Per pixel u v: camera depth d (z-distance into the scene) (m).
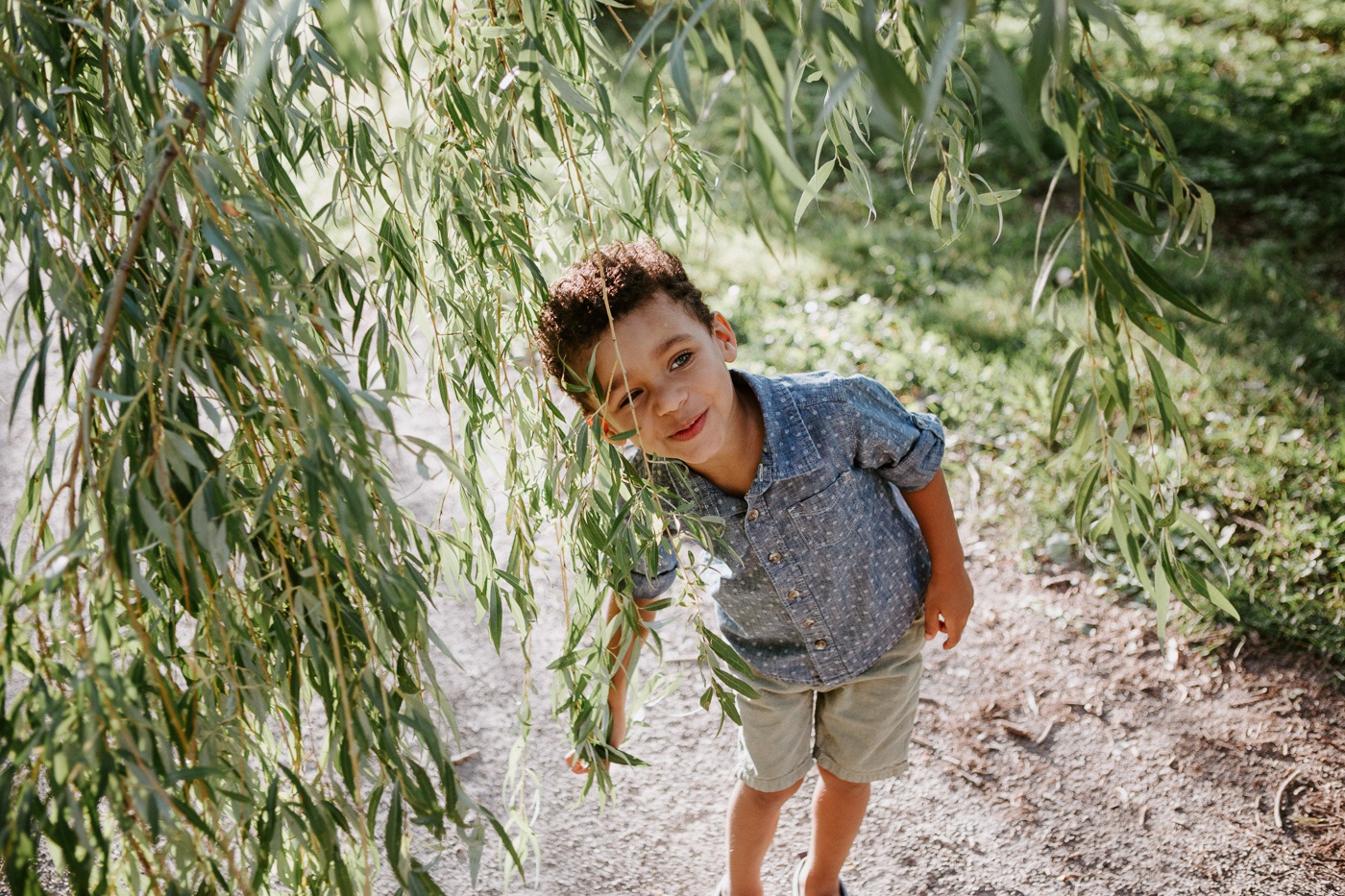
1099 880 2.13
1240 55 8.00
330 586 1.03
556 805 2.32
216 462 1.00
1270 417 3.63
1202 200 1.16
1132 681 2.67
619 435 1.35
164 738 0.95
